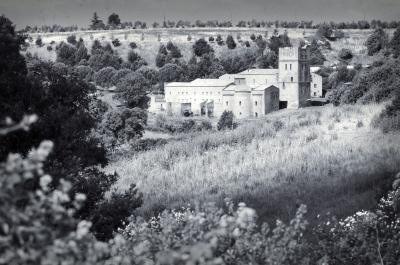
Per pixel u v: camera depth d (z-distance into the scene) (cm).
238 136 9975
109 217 3328
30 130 3256
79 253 1188
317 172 6812
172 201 5878
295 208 4991
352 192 5456
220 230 1352
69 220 1199
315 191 5738
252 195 5844
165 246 1698
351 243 2914
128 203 3544
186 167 7862
